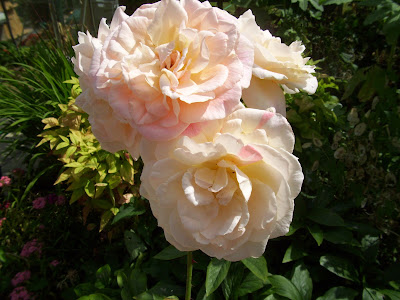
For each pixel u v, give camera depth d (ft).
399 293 1.10
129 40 0.58
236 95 0.55
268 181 0.56
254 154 0.53
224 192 0.55
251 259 1.05
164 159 0.55
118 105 0.55
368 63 2.00
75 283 1.55
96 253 1.64
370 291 1.11
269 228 0.58
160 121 0.54
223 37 0.55
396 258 1.37
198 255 1.22
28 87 2.19
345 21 2.04
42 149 1.99
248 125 0.57
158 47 0.55
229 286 1.11
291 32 1.91
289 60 0.72
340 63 2.03
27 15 4.48
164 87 0.52
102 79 0.57
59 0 2.60
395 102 1.16
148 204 1.54
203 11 0.57
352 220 1.35
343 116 1.38
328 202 1.32
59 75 2.12
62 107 1.71
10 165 2.45
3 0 4.48
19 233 1.75
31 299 1.50
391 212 1.22
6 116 1.99
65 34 2.57
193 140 0.54
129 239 1.44
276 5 1.95
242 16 0.71
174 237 0.57
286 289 1.08
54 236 1.69
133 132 0.63
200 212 0.55
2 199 2.04
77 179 1.46
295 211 1.26
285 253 1.22
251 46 0.60
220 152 0.53
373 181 1.25
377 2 1.03
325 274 1.26
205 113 0.53
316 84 0.74
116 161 1.48
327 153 1.27
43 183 2.03
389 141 1.21
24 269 1.62
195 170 0.56
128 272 1.34
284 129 0.57
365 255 1.25
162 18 0.56
